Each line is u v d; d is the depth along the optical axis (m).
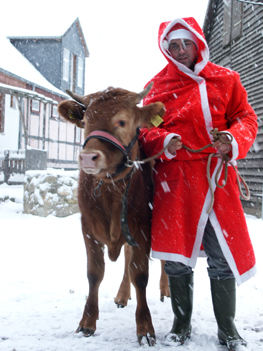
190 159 2.53
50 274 4.39
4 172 11.72
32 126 15.62
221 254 2.46
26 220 7.67
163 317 3.03
